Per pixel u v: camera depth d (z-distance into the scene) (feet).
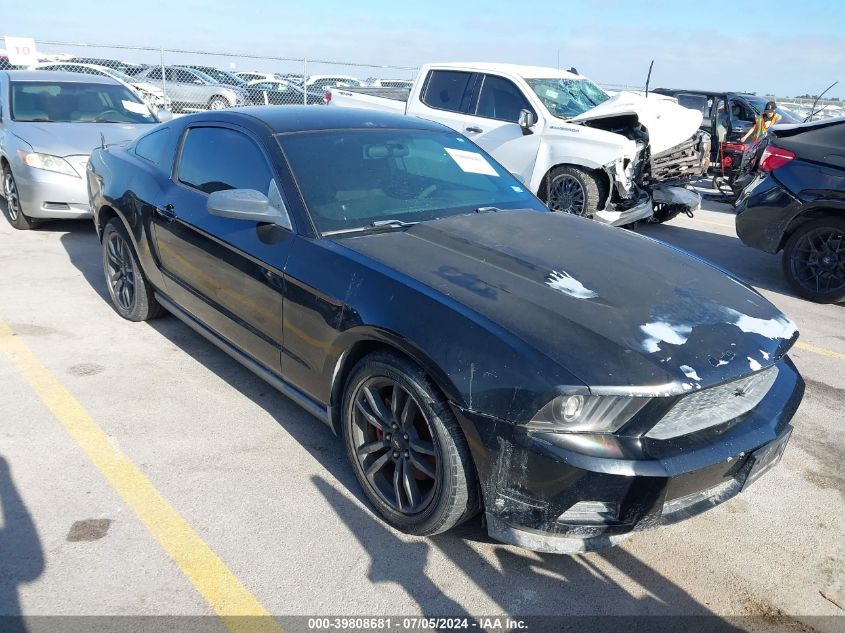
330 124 11.84
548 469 7.06
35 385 12.21
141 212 13.47
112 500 9.14
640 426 7.16
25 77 24.91
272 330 10.23
